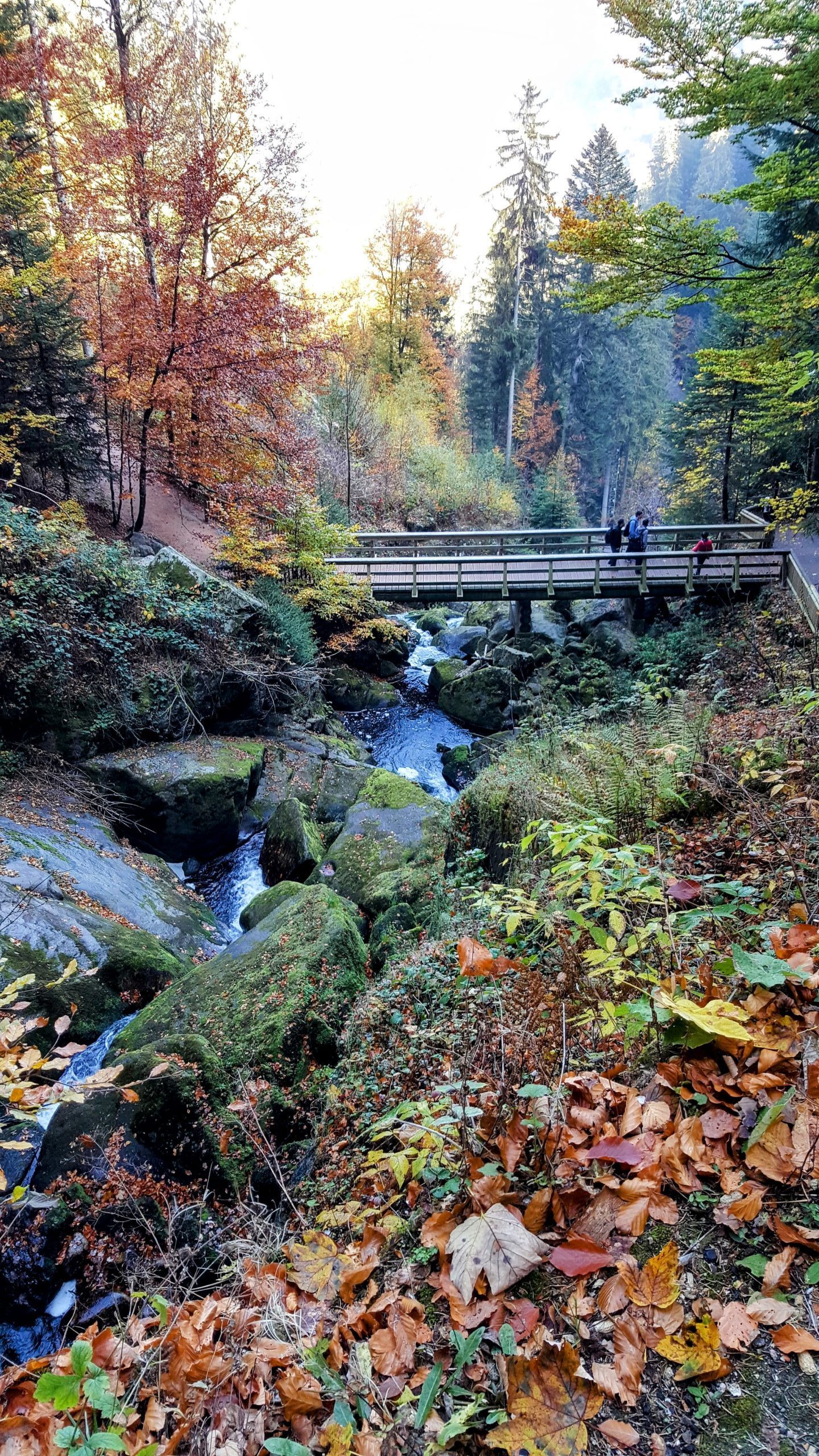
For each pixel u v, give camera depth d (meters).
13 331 10.73
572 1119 2.01
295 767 11.12
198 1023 5.20
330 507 19.31
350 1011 5.14
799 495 13.30
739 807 3.80
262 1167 4.31
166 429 14.12
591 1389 1.38
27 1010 5.45
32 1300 3.97
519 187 32.41
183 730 10.52
